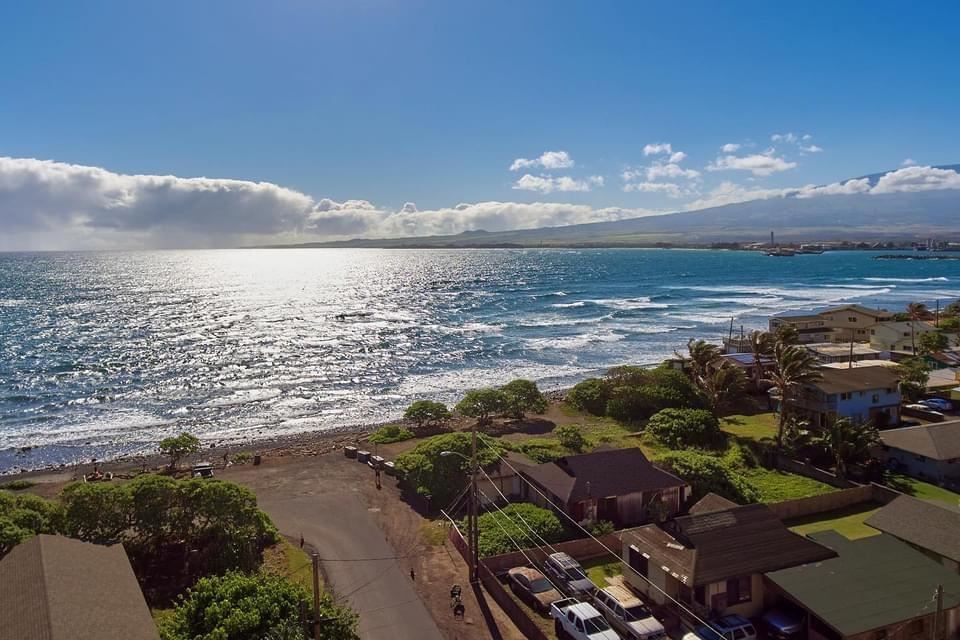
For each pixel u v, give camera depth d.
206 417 75.50
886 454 51.19
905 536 33.84
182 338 126.44
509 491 46.06
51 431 70.25
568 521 40.62
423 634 29.38
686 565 30.16
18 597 22.45
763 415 68.06
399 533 40.41
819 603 27.39
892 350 97.88
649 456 53.84
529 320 151.12
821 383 61.12
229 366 101.50
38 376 94.50
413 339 126.06
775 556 30.84
